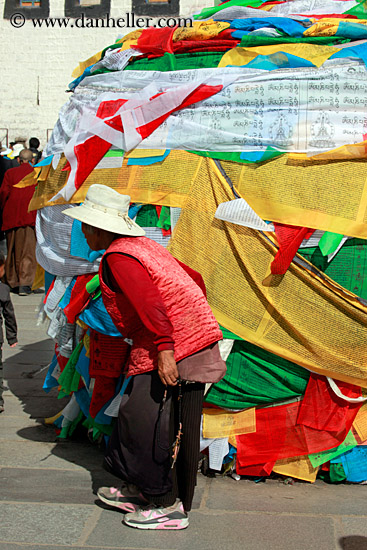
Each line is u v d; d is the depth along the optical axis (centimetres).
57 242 394
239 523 317
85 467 380
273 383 357
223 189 348
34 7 1518
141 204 363
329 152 338
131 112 362
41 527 308
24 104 1559
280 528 312
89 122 376
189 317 294
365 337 343
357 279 342
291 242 338
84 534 302
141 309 281
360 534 307
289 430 361
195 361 295
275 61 355
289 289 345
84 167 374
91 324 369
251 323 350
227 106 353
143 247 301
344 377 348
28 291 960
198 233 353
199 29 383
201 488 357
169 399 302
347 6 412
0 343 469
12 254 938
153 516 308
